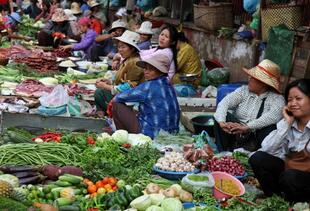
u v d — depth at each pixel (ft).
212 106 33.09
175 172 20.27
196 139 24.02
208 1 45.80
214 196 18.75
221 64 41.55
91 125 26.89
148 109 25.13
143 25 38.29
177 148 22.90
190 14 49.29
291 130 19.27
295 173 18.30
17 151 20.85
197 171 20.65
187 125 29.27
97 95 29.84
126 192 17.76
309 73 30.17
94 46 43.98
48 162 20.75
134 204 17.17
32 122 26.55
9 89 32.30
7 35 53.57
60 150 21.45
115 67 36.68
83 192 18.54
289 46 31.30
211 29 42.39
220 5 41.73
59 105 28.09
